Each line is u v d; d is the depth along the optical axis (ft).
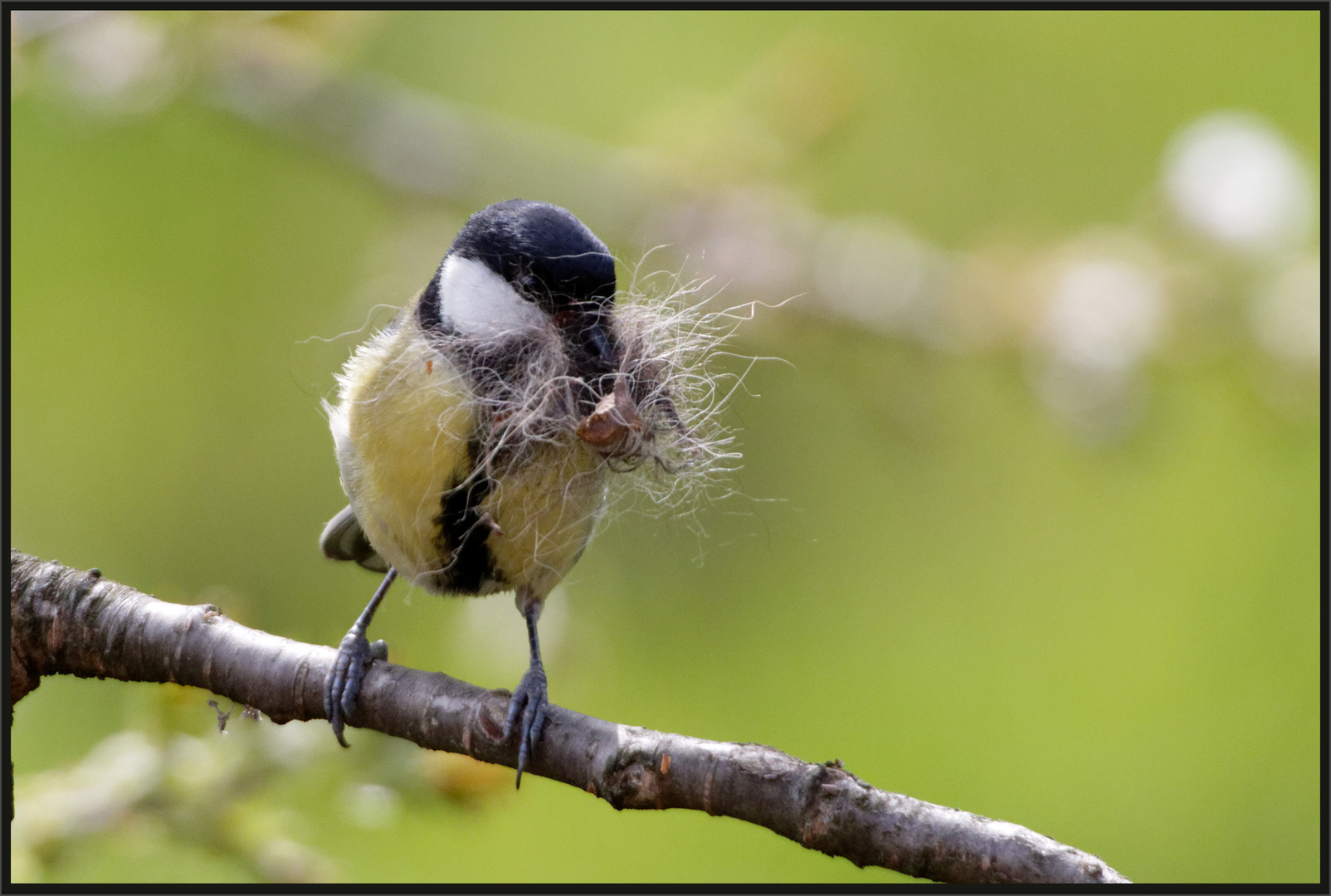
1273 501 37.11
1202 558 37.37
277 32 32.04
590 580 36.06
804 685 36.68
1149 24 42.06
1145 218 32.63
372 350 19.03
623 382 17.47
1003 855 13.69
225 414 39.99
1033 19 42.83
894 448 36.45
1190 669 36.14
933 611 37.76
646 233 32.50
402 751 19.94
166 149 40.14
